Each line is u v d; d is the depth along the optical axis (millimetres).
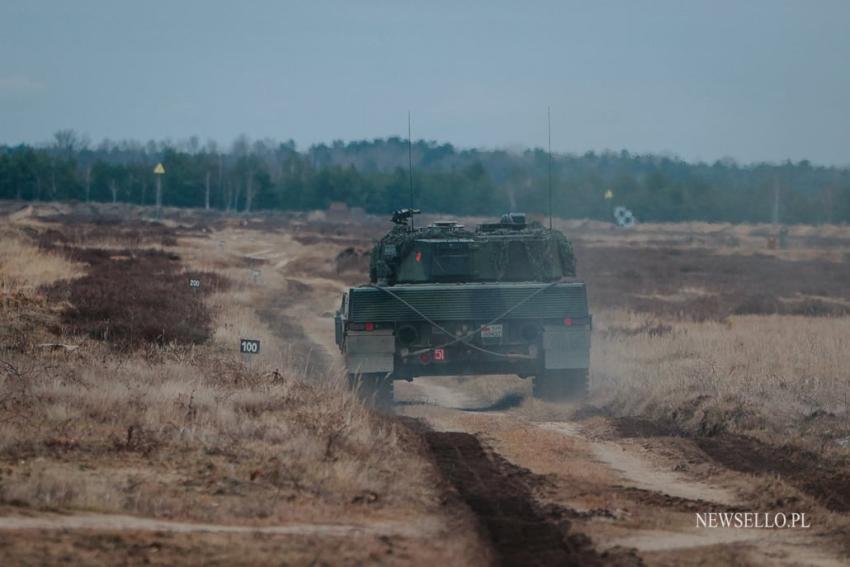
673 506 51938
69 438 55562
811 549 44719
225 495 47875
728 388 78438
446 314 85500
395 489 50625
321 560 38719
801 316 160125
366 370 84438
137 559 37719
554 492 53844
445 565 38812
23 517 42250
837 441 65312
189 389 70062
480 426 75500
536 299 86062
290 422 62156
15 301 113688
